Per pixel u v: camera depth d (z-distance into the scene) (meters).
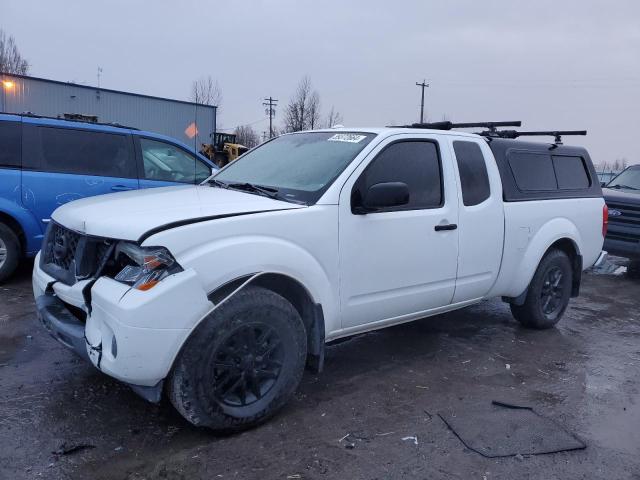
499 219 5.02
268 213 3.51
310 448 3.31
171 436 3.37
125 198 3.91
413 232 4.29
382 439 3.46
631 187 10.56
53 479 2.89
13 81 27.41
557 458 3.33
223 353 3.29
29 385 3.95
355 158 4.07
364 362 4.75
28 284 6.60
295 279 3.58
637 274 9.70
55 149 6.77
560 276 5.91
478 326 5.95
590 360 5.11
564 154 6.05
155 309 2.99
